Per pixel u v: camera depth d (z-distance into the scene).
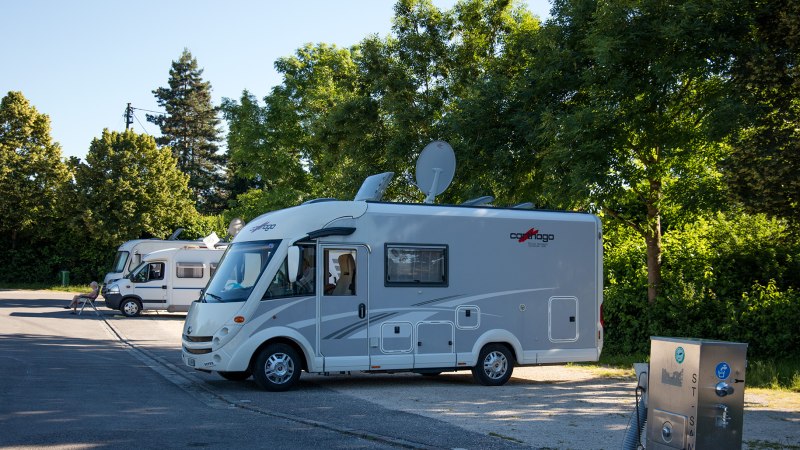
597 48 15.22
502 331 13.60
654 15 15.71
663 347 6.19
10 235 49.41
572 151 15.84
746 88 14.80
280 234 12.61
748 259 18.22
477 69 24.73
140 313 30.02
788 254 17.95
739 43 15.03
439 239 13.39
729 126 14.37
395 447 8.16
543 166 16.91
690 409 5.88
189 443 8.18
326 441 8.41
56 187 49.88
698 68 15.25
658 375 6.23
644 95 16.05
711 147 16.56
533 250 14.02
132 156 48.72
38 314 28.64
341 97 30.44
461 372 15.71
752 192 13.85
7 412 9.72
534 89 18.02
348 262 12.80
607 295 19.33
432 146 15.39
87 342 20.00
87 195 48.19
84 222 47.94
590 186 15.78
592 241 14.52
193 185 82.12
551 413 10.39
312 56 35.56
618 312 19.06
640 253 20.53
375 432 8.90
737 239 18.38
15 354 16.42
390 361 12.88
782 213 13.69
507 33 24.92
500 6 25.09
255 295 12.23
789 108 14.27
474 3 25.05
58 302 35.50
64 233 48.94
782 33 14.62
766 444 8.54
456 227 13.52
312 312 12.52
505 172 18.88
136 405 10.65
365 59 25.30
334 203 12.91
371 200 13.41
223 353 12.07
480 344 13.43
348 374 15.18
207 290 12.78
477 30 25.17
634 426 6.56
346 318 12.69
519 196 20.02
